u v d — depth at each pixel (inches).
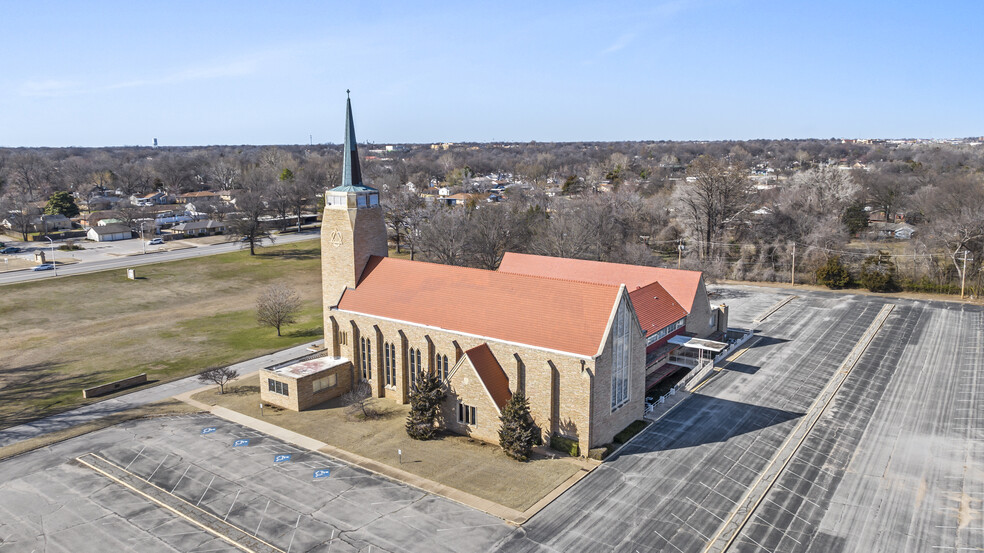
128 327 3563.0
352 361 2466.8
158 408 2335.1
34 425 2194.9
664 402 2304.4
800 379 2534.5
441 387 2071.9
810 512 1596.9
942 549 1445.6
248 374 2716.5
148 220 7121.1
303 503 1657.2
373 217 2573.8
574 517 1576.0
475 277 2289.6
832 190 5689.0
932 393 2383.1
